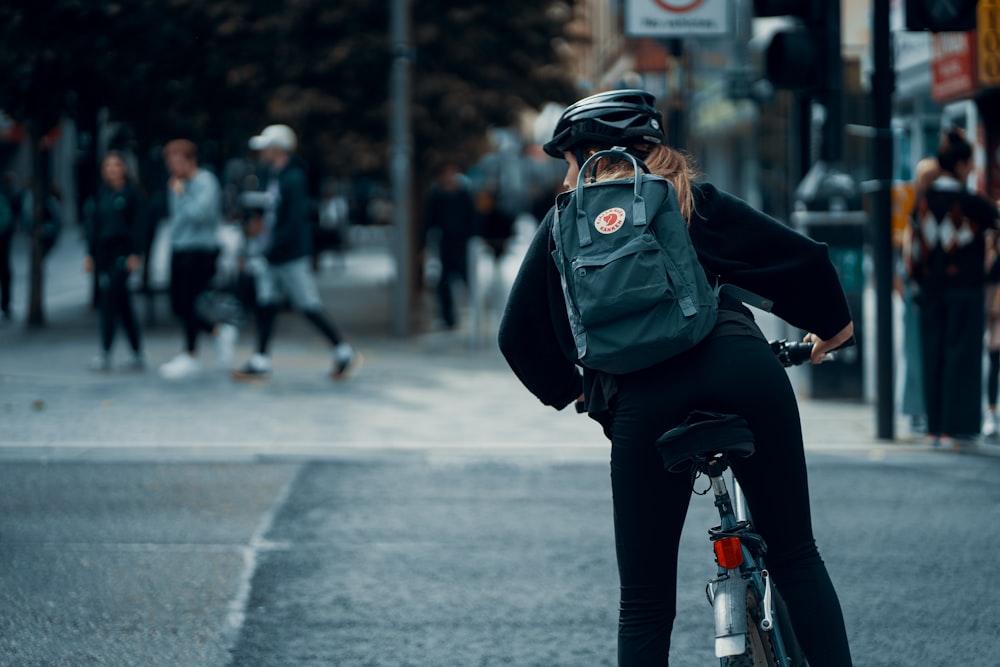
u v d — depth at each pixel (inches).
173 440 602.9
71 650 324.8
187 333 831.1
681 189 220.2
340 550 418.9
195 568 398.0
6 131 2014.0
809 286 221.0
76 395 728.3
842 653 218.4
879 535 433.4
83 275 1768.0
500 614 354.3
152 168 1197.1
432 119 1155.9
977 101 767.7
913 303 580.4
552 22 1177.4
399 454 575.5
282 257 784.3
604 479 525.7
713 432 206.1
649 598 220.7
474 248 964.0
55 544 424.5
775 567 222.8
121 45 1032.2
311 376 815.1
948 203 561.3
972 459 557.3
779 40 618.8
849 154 1427.2
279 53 1111.6
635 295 207.8
